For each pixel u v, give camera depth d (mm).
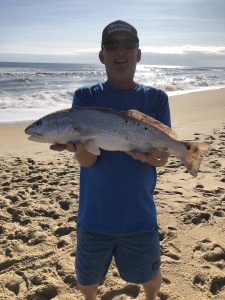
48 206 2006
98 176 1023
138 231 1034
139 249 1046
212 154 2926
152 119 1003
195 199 2039
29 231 1741
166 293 1278
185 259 1470
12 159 2984
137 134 993
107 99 1046
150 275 1076
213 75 20922
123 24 1024
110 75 1043
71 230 1738
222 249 1536
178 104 6285
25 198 2141
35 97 6770
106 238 1034
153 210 1067
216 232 1677
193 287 1314
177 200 2021
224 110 5426
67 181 2395
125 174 1017
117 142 988
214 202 1992
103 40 1031
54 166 2766
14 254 1564
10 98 6586
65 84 10664
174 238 1625
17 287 1363
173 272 1388
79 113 988
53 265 1476
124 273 1082
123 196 1019
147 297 1138
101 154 1018
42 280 1377
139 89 1060
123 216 1021
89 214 1041
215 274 1372
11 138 3754
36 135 1005
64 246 1608
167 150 1026
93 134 981
